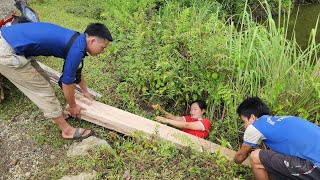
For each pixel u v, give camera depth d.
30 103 4.02
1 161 3.37
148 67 4.46
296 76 3.97
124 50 5.01
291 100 3.91
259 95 4.02
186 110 4.66
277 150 3.06
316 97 3.76
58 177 3.16
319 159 2.88
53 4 6.94
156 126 3.68
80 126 3.79
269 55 4.28
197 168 3.22
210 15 6.28
